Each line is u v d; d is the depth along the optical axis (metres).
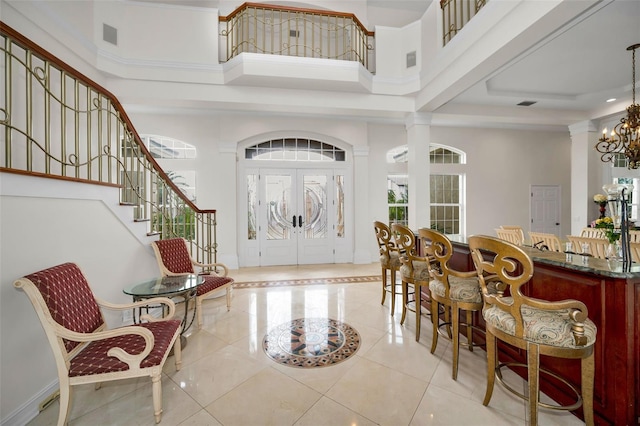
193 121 5.76
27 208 1.74
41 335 1.79
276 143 6.20
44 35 2.98
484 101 4.70
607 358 1.51
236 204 5.88
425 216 4.67
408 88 4.48
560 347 1.38
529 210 7.04
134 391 1.91
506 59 2.99
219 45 4.26
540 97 4.59
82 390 1.92
